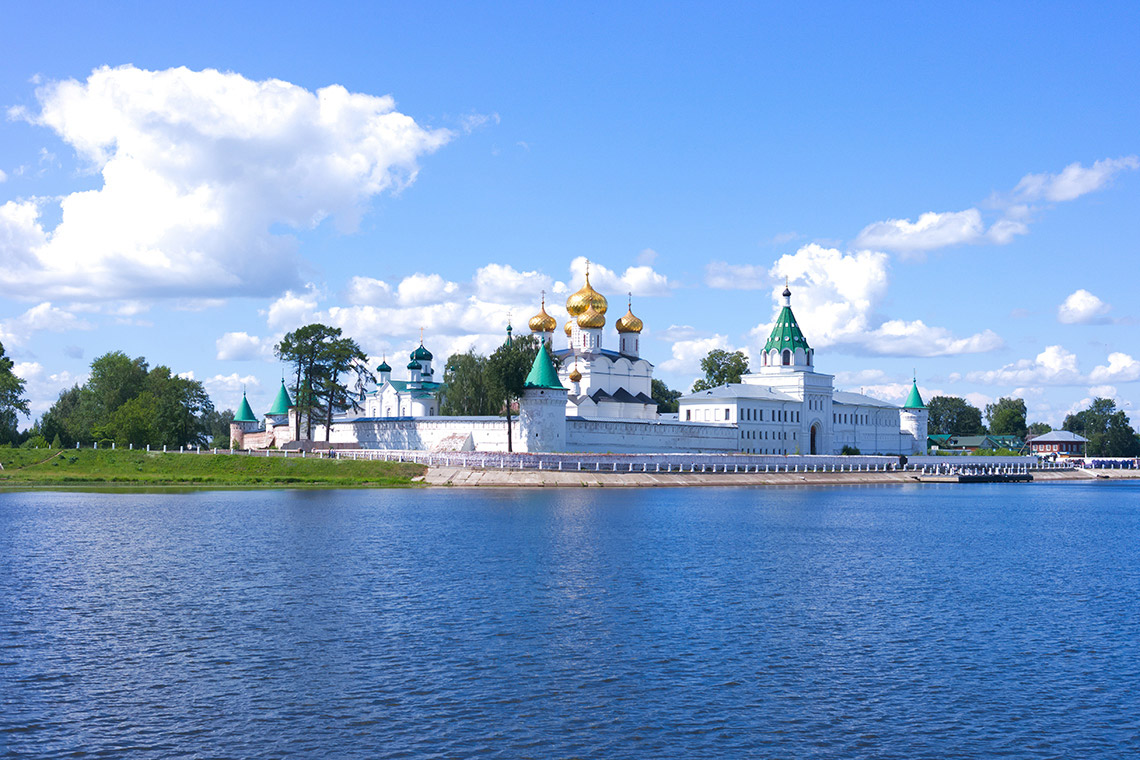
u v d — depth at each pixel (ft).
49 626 141.79
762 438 627.87
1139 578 195.11
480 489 424.46
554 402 485.15
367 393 650.43
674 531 263.29
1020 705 109.50
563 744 96.63
